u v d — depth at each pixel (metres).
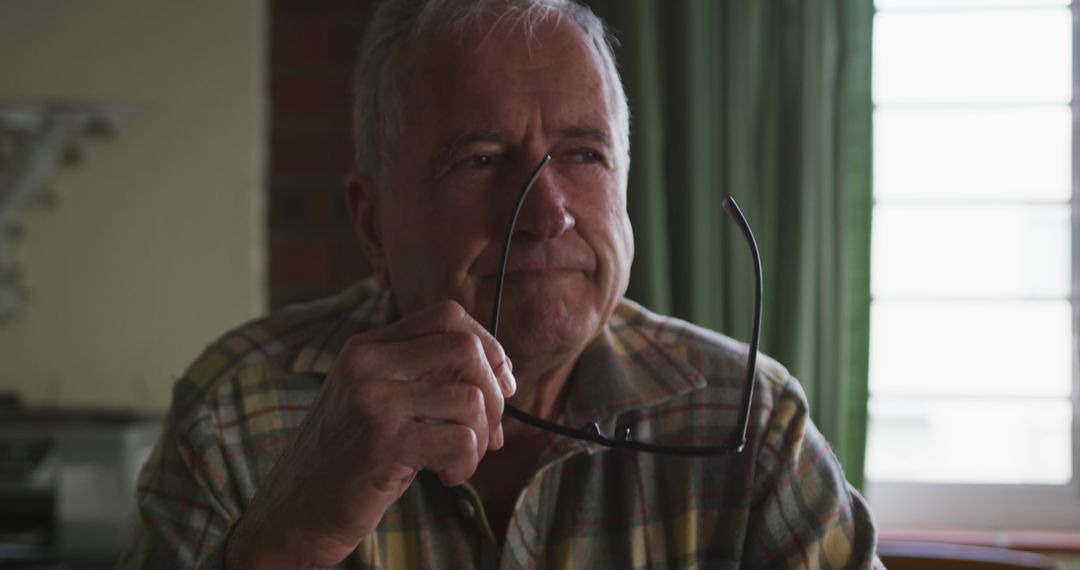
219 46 2.14
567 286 0.81
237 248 2.15
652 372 0.94
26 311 2.17
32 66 2.14
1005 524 2.23
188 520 0.91
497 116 0.81
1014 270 2.21
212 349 1.00
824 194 1.98
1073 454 2.21
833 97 1.98
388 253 0.90
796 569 0.90
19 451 1.82
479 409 0.68
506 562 0.87
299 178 2.19
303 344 0.98
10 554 1.83
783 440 0.93
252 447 0.93
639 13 1.94
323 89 2.18
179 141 2.15
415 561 0.89
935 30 2.19
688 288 1.97
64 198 2.16
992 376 2.23
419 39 0.85
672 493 0.92
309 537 0.70
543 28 0.83
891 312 2.24
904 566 1.28
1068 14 2.17
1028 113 2.18
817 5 1.97
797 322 1.96
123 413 2.02
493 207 0.81
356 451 0.67
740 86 1.96
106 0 2.14
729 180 1.97
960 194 2.21
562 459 0.88
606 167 0.84
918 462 2.26
